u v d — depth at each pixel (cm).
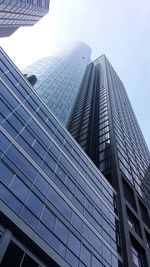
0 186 2250
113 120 7419
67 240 2700
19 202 2356
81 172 3903
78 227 3025
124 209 4278
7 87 3272
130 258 3484
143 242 4112
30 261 2166
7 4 6134
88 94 11775
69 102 10325
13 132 2881
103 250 3225
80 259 2730
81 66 15625
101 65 16075
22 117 3231
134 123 10312
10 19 7138
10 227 2153
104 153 5838
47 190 2858
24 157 2803
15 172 2528
